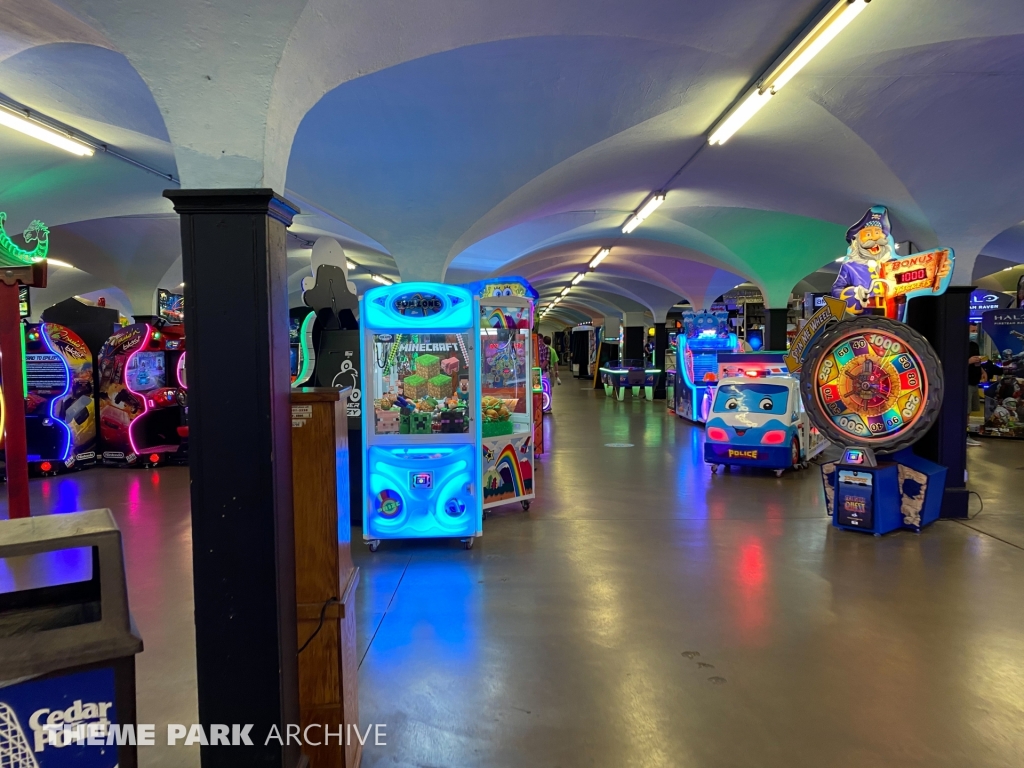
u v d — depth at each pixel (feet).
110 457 30.68
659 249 42.96
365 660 10.91
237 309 6.75
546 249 41.88
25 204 25.63
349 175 21.02
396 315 16.97
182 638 11.92
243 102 7.01
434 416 17.13
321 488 7.89
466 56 14.42
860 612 12.76
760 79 15.03
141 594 14.03
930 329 20.39
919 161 18.04
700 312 45.39
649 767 8.07
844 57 14.28
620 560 16.01
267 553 6.86
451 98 16.74
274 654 6.91
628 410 53.93
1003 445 35.32
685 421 45.85
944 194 18.88
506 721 9.10
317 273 19.22
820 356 18.74
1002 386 37.70
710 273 52.75
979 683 10.07
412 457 17.04
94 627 5.24
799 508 21.22
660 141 20.11
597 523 19.45
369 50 9.20
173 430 31.78
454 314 16.99
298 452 7.86
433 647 11.36
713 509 21.09
